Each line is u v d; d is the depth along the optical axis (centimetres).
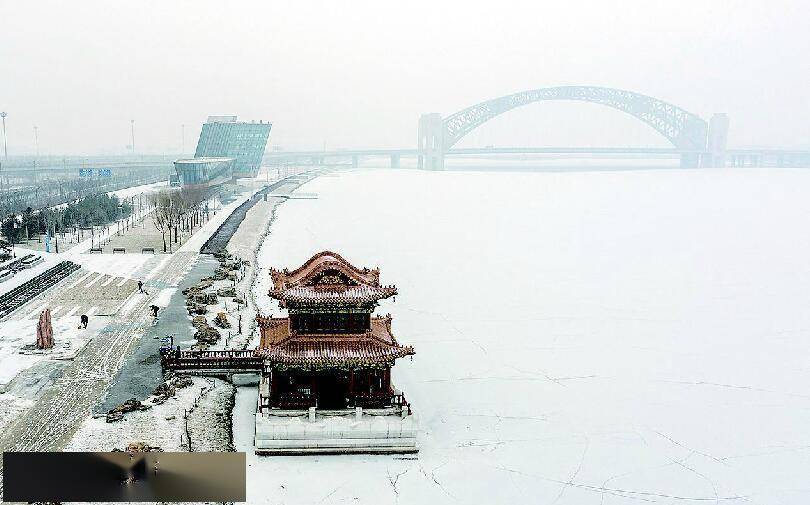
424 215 19512
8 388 5566
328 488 4347
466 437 5184
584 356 7094
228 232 14375
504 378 6431
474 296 9588
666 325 8269
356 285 5122
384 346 5044
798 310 9050
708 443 5184
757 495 4478
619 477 4653
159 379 5822
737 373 6656
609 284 10488
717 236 15612
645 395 6078
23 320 7475
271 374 5044
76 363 6159
